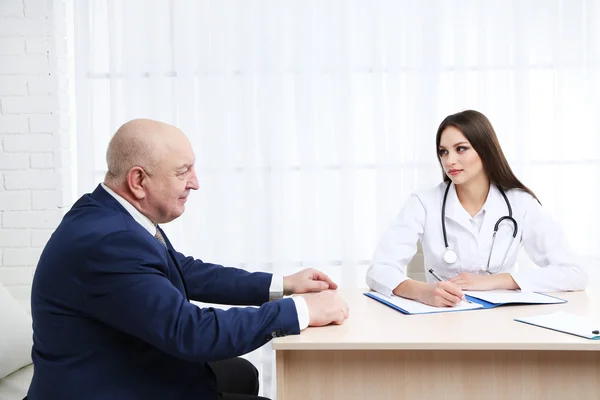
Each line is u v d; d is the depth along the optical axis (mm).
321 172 2930
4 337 1865
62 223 1304
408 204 2199
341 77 2891
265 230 2928
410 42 2898
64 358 1236
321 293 1451
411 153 2924
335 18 2887
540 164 2922
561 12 2887
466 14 2885
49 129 2811
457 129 2072
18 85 2795
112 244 1202
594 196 2908
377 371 1307
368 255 2957
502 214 2082
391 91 2896
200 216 2926
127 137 1309
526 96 2881
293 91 2939
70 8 2975
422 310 1538
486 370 1298
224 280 1747
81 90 2883
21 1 2777
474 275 1859
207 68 2896
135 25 2883
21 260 2814
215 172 2900
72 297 1210
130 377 1241
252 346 1245
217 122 2898
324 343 1219
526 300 1626
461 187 2164
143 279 1192
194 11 2902
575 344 1195
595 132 2896
